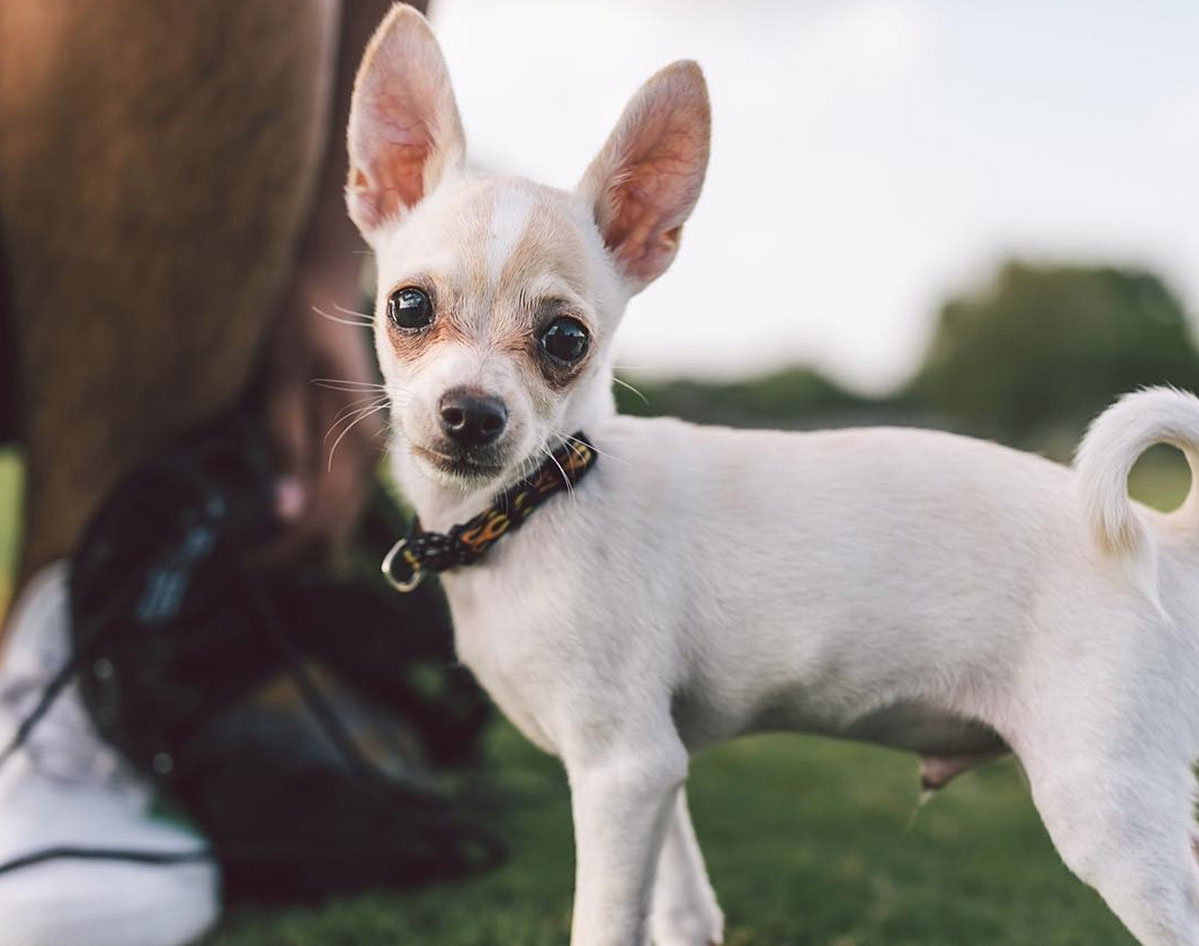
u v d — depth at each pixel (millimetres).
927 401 10211
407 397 467
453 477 460
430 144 514
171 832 577
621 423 495
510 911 578
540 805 726
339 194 676
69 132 599
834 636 464
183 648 623
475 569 476
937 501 468
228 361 644
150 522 618
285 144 602
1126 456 439
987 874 641
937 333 10805
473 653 483
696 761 824
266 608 623
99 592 604
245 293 628
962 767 488
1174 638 445
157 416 648
